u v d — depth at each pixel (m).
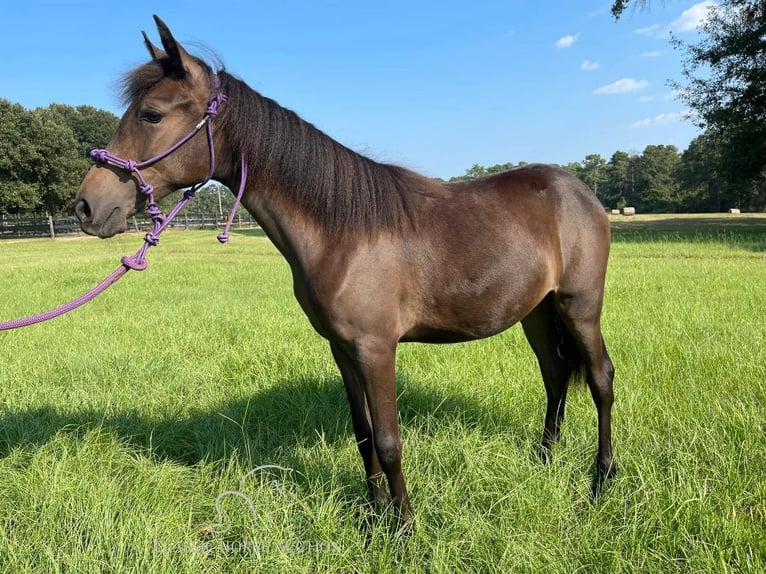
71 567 2.08
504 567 2.05
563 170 2.86
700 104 19.66
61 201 38.62
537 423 3.29
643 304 6.08
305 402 3.67
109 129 51.66
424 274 2.27
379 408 2.20
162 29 2.05
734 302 5.93
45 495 2.50
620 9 18.11
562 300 2.71
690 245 13.34
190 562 2.10
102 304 7.86
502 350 4.57
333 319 2.18
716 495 2.40
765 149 18.52
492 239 2.37
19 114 35.69
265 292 8.77
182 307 7.39
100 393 3.88
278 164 2.20
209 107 2.15
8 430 3.24
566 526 2.33
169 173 2.16
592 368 2.73
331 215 2.17
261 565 2.11
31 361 4.69
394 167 2.47
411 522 2.29
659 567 2.06
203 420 3.47
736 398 3.26
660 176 72.38
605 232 2.75
